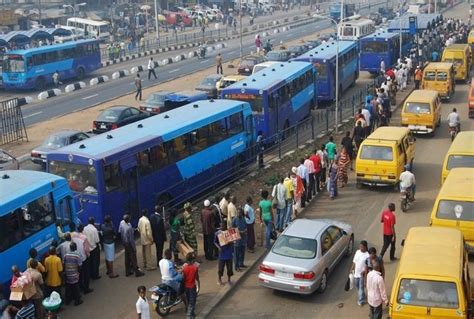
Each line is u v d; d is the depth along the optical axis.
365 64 52.34
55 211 17.95
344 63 45.03
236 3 121.00
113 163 20.31
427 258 14.20
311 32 91.38
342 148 28.41
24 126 35.72
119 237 20.92
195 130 24.61
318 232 17.39
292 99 34.88
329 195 25.19
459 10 115.25
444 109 40.28
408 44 57.00
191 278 15.37
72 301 16.69
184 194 23.78
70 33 76.81
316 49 45.09
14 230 16.45
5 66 50.84
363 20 70.62
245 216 19.36
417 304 13.41
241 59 58.78
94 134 33.00
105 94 48.69
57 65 53.38
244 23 106.88
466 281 14.20
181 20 101.62
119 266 19.12
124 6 105.62
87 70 56.88
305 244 16.94
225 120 26.75
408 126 33.38
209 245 19.09
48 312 14.83
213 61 65.38
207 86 43.19
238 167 27.56
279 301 16.83
